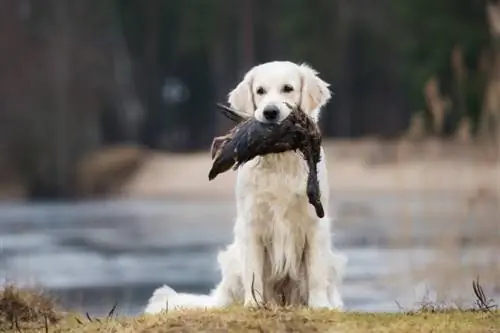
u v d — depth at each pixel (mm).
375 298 32250
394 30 150750
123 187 120875
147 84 163000
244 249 22156
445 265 36281
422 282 34094
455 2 134250
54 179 121312
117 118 149125
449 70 131000
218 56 159125
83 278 42375
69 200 117875
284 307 19953
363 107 156625
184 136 166375
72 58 134000
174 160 126125
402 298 31656
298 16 149125
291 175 21641
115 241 60812
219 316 18766
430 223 61875
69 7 138625
